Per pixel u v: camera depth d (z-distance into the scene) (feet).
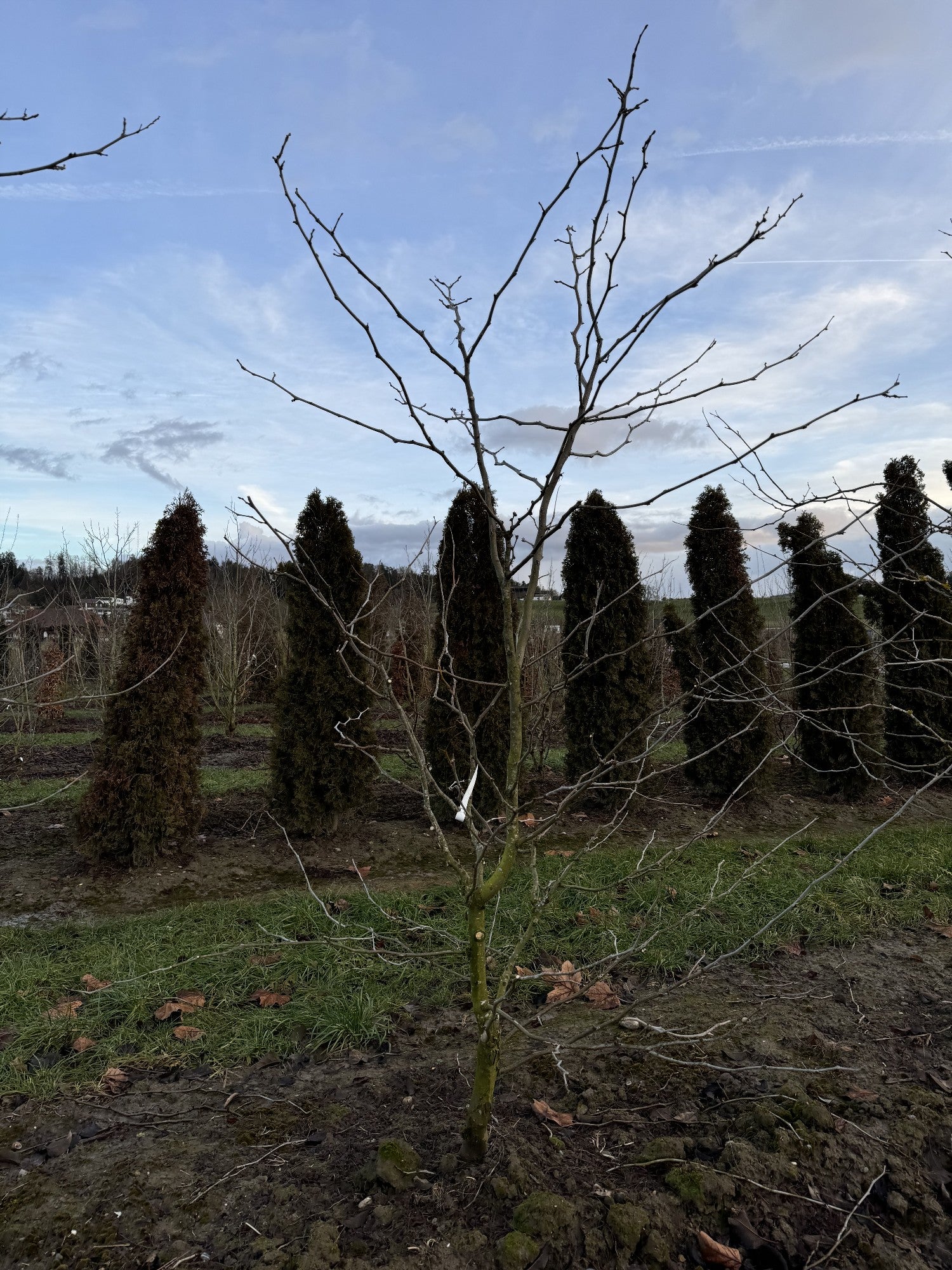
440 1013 10.69
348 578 19.40
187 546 17.75
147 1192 6.82
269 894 15.81
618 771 21.17
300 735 19.30
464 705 20.72
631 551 22.27
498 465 6.60
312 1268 5.83
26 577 41.32
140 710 17.20
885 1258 6.18
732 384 6.34
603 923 13.56
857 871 16.47
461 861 18.42
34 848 18.49
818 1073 8.75
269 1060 9.40
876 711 24.22
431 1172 7.00
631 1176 7.02
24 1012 10.44
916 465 24.84
